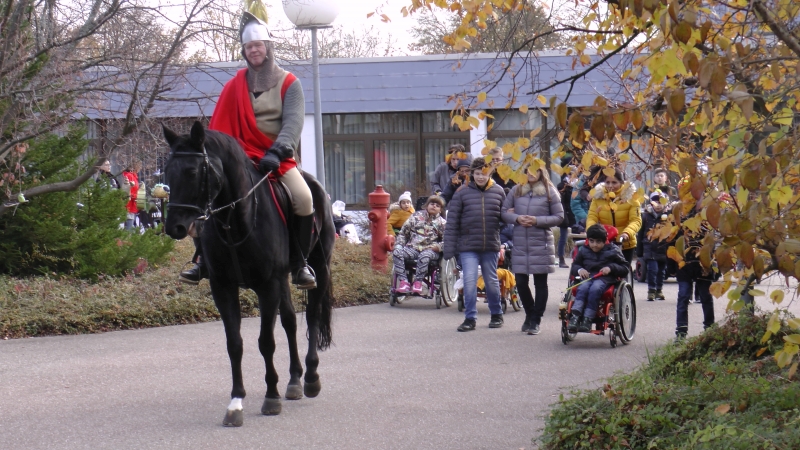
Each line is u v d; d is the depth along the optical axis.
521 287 11.20
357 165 25.94
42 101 11.52
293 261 7.36
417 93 25.09
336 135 25.86
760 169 3.62
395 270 13.78
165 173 5.96
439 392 7.81
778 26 3.81
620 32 5.10
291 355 7.59
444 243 11.68
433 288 13.68
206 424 6.76
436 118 25.66
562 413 5.77
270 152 6.72
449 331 11.37
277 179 7.02
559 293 15.32
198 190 5.93
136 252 14.17
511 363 9.15
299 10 14.02
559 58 18.69
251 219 6.46
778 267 3.77
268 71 7.12
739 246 3.72
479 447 6.09
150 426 6.71
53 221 13.43
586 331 10.02
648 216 14.33
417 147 25.72
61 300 11.77
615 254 10.23
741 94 3.55
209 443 6.24
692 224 4.21
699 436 4.91
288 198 7.05
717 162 3.90
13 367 8.98
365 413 7.07
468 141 25.39
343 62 25.25
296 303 13.44
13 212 13.22
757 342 7.28
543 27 5.75
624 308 10.17
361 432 6.50
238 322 6.80
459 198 11.54
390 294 13.88
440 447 6.10
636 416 5.48
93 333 11.14
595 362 9.18
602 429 5.46
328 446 6.15
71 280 13.28
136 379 8.42
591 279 10.16
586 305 10.08
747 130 3.96
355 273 15.09
